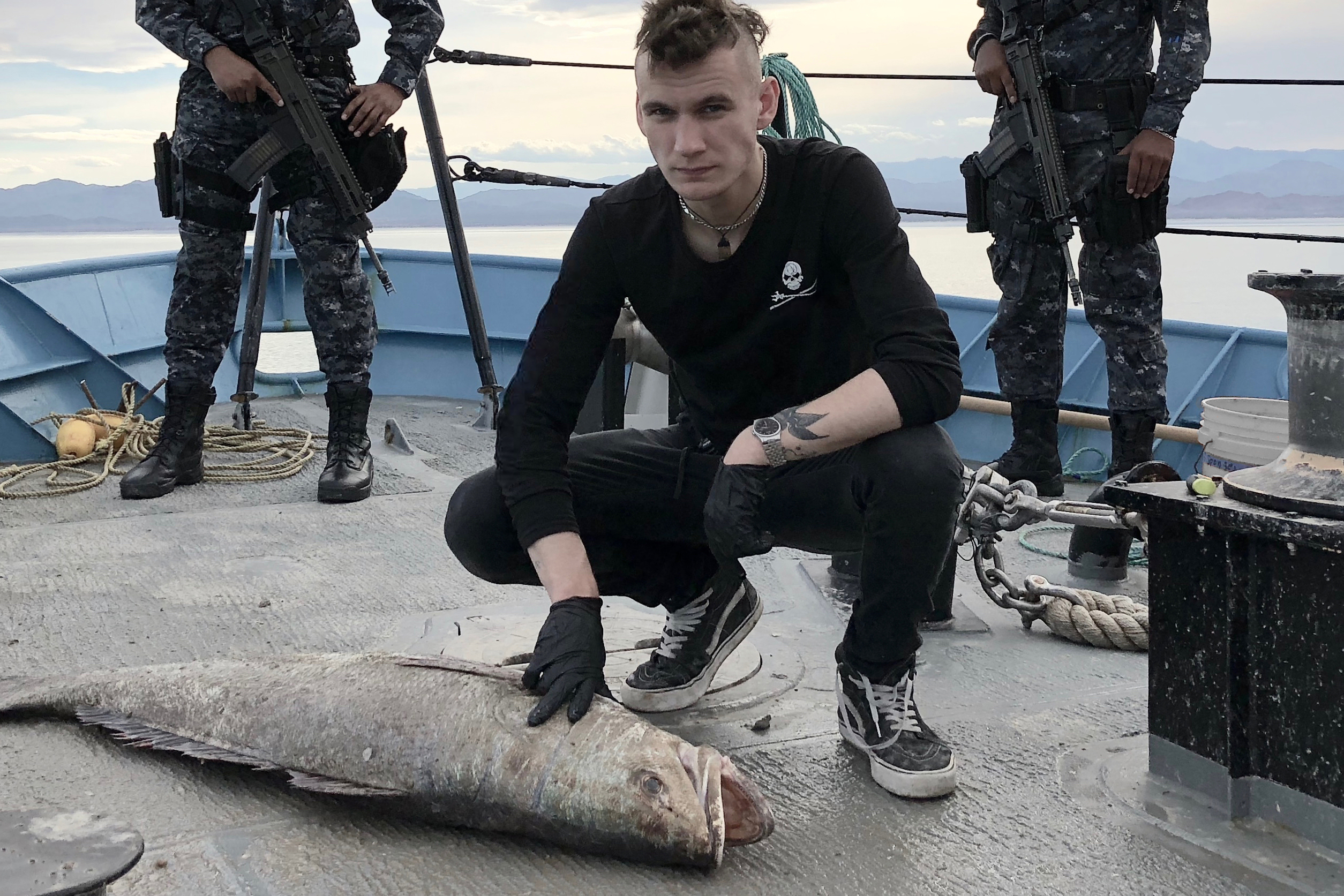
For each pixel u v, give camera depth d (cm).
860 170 200
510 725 183
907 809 200
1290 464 187
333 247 443
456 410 654
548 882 174
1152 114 352
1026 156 390
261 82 418
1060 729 236
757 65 188
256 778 208
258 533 391
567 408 215
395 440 538
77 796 200
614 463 229
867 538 201
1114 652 286
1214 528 191
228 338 466
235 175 426
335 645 277
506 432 213
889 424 191
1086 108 372
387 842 186
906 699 211
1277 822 191
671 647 243
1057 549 389
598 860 181
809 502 218
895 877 176
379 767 188
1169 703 206
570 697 186
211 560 355
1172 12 353
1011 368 412
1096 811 199
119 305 608
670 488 228
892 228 199
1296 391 187
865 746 212
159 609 305
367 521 409
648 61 182
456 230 573
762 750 225
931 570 200
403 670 200
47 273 568
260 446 522
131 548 368
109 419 521
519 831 182
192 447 459
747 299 206
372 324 458
